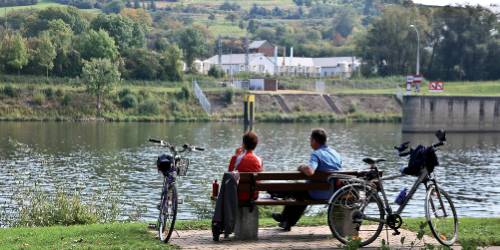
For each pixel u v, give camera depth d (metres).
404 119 152.25
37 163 81.00
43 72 198.62
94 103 175.50
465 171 82.88
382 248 18.75
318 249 21.66
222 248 21.69
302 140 125.38
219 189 23.44
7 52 192.00
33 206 33.44
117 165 81.69
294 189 22.94
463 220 26.88
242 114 184.00
